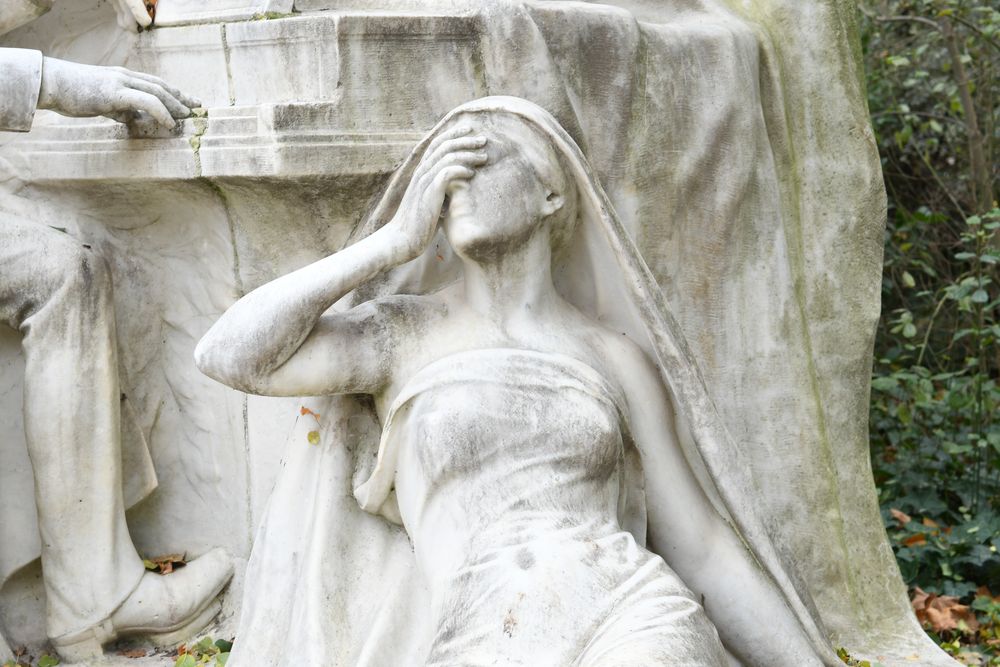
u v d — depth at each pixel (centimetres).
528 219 460
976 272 738
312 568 465
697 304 525
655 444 477
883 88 864
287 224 486
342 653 459
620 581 424
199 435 520
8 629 510
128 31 500
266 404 504
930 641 539
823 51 550
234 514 516
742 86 526
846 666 498
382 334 464
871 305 557
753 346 533
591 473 448
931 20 841
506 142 460
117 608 500
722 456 476
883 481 705
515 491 440
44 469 494
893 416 740
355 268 450
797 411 538
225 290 502
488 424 444
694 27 526
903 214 840
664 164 512
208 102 486
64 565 498
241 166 461
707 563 482
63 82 464
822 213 552
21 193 514
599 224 474
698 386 475
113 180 493
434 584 445
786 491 536
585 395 453
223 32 478
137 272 515
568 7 491
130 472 514
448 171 452
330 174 462
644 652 400
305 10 483
